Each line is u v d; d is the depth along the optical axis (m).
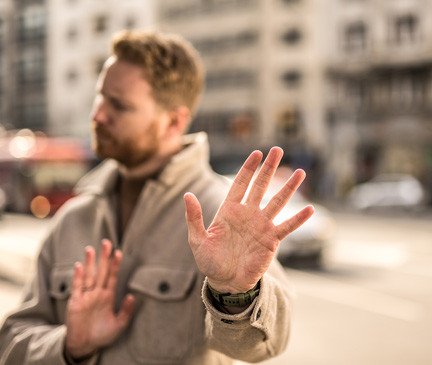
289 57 30.28
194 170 1.36
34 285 1.45
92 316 1.21
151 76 1.31
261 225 0.97
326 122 29.52
